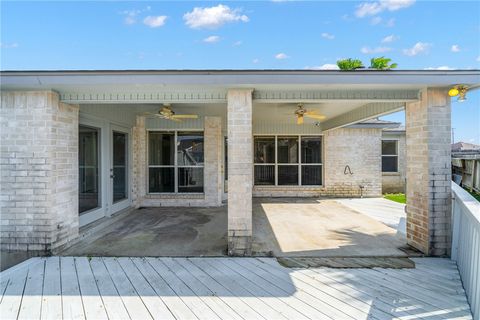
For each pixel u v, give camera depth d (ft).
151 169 26.89
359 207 26.13
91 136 18.51
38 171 13.55
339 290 10.07
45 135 13.55
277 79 12.58
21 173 13.56
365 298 9.53
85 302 9.25
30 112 13.56
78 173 16.34
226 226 19.22
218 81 12.60
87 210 17.97
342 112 22.89
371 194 32.48
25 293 9.80
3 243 13.56
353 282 10.68
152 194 26.48
